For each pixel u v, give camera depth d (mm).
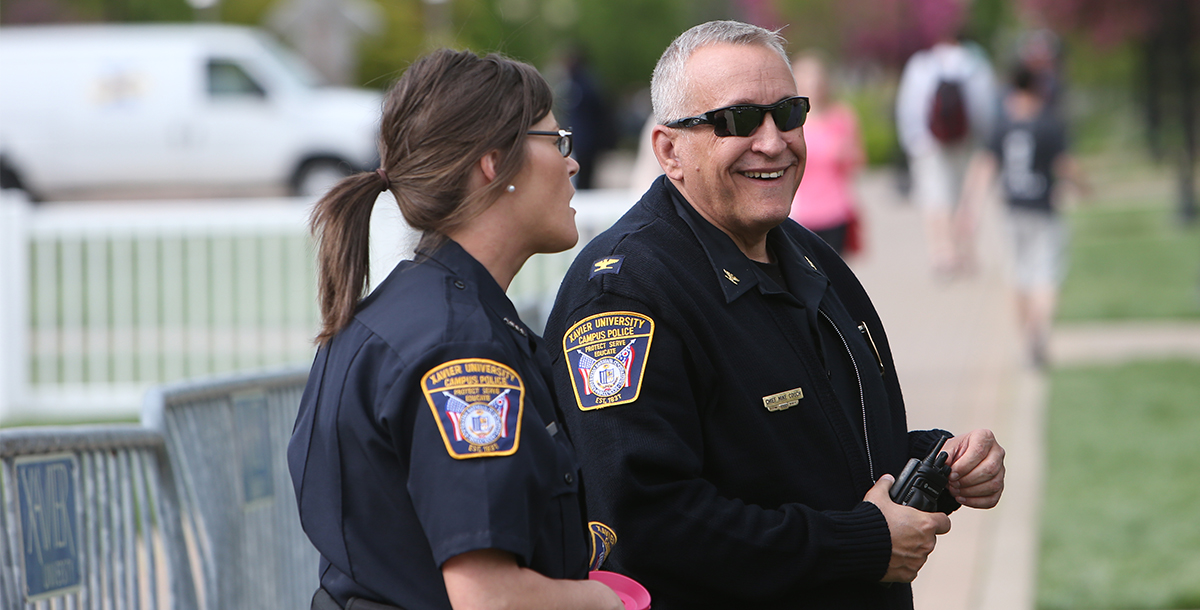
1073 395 13195
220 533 5137
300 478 3236
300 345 13836
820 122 13281
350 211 3307
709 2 97062
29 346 13922
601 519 3910
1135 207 35875
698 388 4020
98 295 13867
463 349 3070
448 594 3027
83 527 4238
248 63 29812
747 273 4215
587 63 25719
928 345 16359
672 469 3871
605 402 3922
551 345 4234
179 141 29438
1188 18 33000
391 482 3088
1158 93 51094
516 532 2965
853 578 3988
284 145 29578
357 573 3111
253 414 5602
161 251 13844
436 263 3258
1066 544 8750
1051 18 44281
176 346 13891
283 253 13789
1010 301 19312
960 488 4441
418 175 3258
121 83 29391
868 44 80750
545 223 3359
